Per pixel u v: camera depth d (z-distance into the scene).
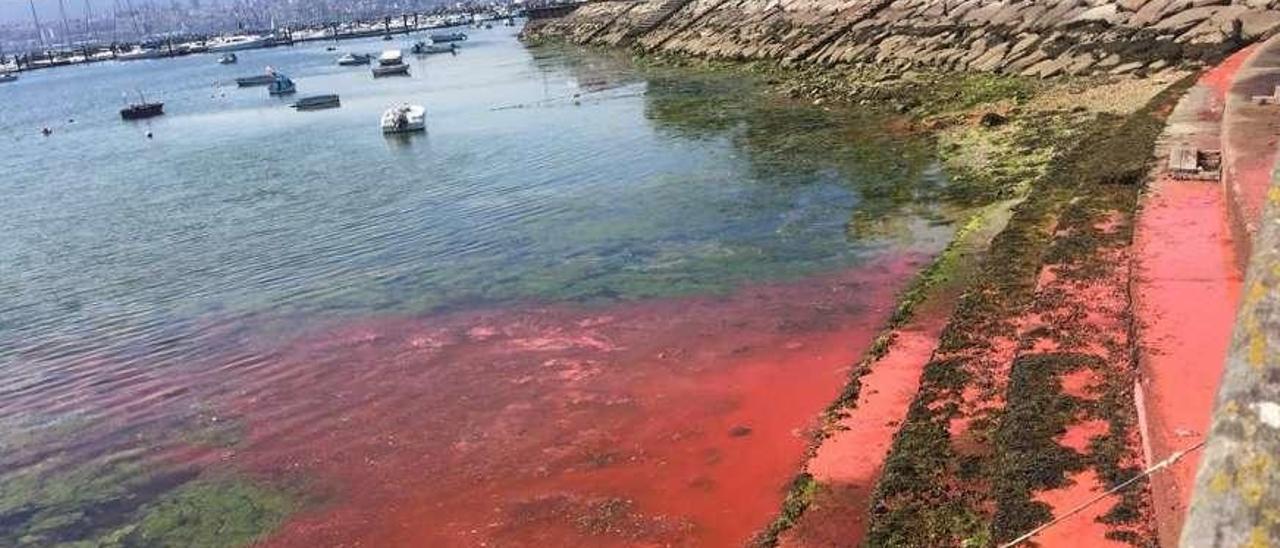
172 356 16.27
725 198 22.58
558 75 58.81
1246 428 1.98
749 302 15.66
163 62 125.12
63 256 24.27
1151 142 16.47
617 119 37.59
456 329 16.00
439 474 11.32
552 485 10.76
